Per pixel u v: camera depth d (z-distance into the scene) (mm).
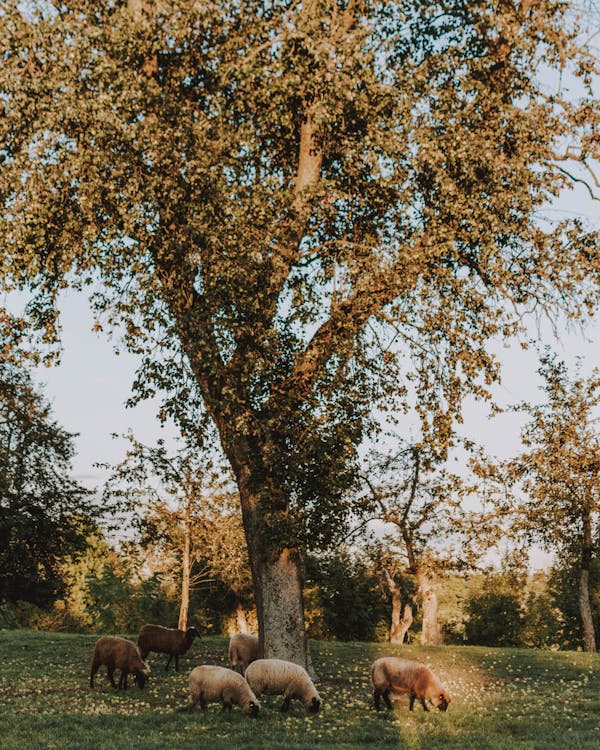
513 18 18703
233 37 18312
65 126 16766
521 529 39531
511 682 20875
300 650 18625
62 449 42438
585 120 19812
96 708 15203
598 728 13945
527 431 41062
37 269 18031
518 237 20547
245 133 18047
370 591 58250
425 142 17766
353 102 17609
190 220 16828
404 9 19641
